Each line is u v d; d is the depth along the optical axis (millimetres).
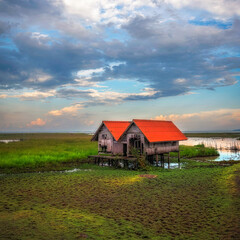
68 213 11359
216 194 13953
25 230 9203
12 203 13141
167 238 8492
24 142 65625
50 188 16688
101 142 33281
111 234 8875
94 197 14219
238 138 106875
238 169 20250
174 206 12156
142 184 17641
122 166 29422
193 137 122875
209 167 27891
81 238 8492
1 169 25953
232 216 10312
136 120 29812
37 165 28844
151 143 28922
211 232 8859
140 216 10828
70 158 33844
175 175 21312
